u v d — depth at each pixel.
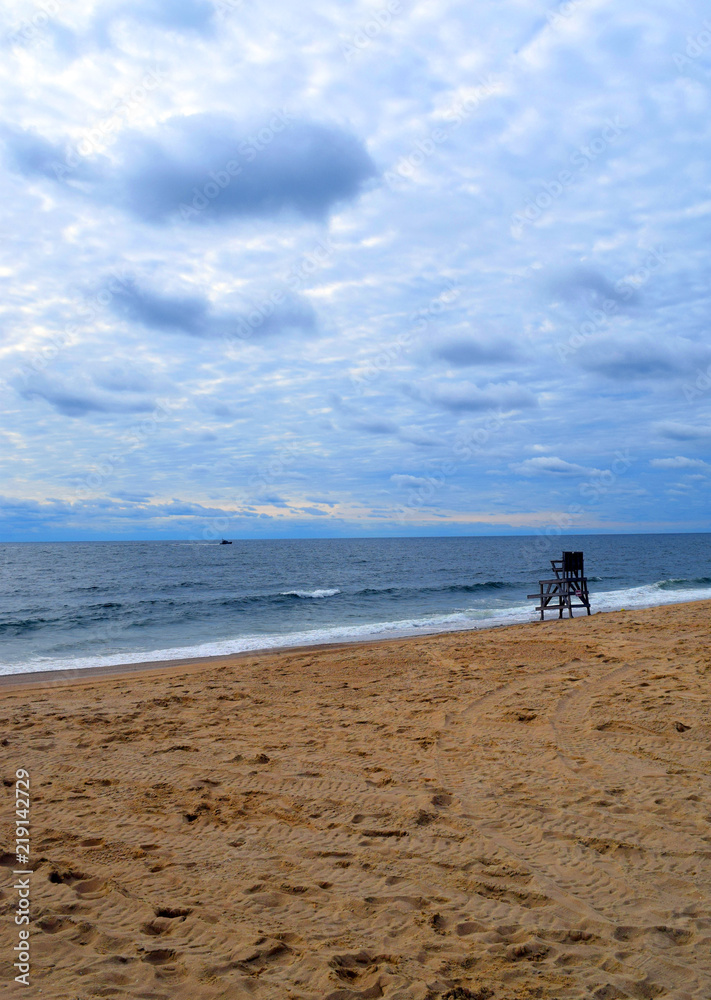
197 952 3.07
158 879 3.83
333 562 70.94
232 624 22.97
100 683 11.35
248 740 6.93
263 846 4.31
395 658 12.42
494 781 5.43
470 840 4.32
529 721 7.18
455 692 8.84
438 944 3.13
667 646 11.52
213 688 10.07
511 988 2.78
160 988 2.78
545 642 13.18
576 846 4.17
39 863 4.05
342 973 2.89
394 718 7.64
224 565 65.38
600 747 6.17
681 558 71.06
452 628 20.08
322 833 4.50
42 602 31.28
